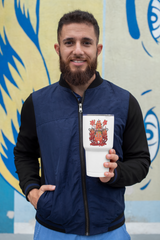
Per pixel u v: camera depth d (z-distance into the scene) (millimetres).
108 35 2557
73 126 1163
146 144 1249
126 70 2584
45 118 1205
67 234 1133
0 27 2549
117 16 2549
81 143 1144
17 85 2584
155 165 2623
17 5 2533
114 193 1148
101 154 919
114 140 1160
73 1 2525
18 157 1331
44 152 1189
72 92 1204
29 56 2570
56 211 1104
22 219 2596
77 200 1115
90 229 1105
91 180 1117
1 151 2582
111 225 1152
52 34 2557
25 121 1301
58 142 1148
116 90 1257
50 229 1167
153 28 2574
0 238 2553
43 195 1121
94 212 1108
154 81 2604
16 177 2590
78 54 1108
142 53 2582
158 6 2570
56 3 2531
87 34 1123
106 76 2576
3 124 2586
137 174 1135
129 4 2549
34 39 2557
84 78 1143
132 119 1216
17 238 2553
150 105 2615
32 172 1272
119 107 1198
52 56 2570
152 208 2615
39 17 2539
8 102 2586
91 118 905
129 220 2605
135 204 2609
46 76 2582
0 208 2590
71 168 1131
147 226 2605
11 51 2564
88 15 1156
